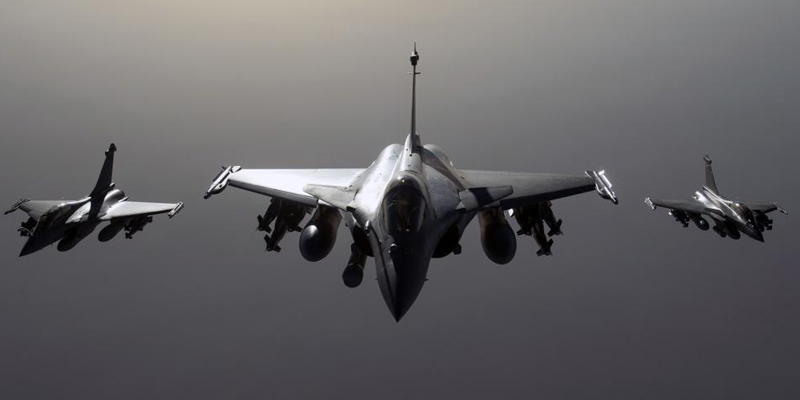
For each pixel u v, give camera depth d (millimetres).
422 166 30234
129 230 33500
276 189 33406
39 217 32094
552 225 32812
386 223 24047
